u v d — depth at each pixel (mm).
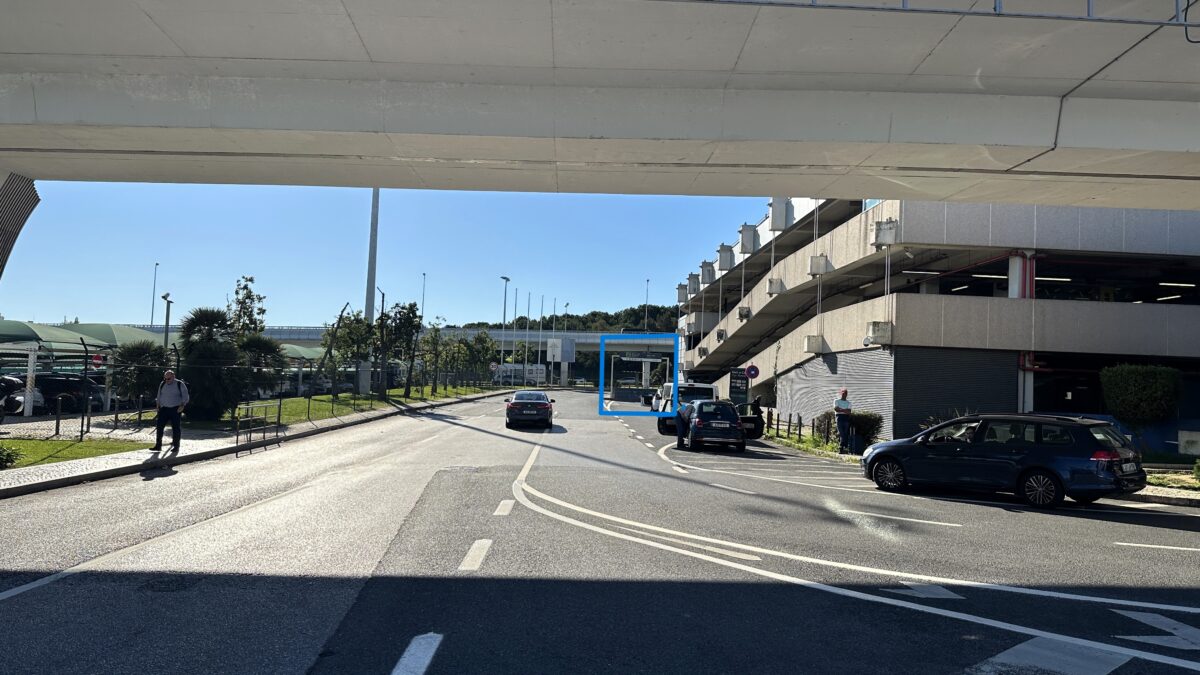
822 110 10789
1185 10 8297
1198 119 10984
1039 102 10898
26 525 9188
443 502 11102
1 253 13180
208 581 6734
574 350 96062
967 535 9562
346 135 10750
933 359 24203
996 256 26109
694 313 55844
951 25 9023
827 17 8859
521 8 8711
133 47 9758
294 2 8648
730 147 11039
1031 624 5906
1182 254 23641
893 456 13820
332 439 23031
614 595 6484
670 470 16125
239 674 4629
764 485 14047
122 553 7758
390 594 6387
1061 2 8539
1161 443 22438
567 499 11586
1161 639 5602
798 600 6445
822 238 31391
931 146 10922
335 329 38656
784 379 36531
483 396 63656
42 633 5336
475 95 10664
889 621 5902
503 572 7176
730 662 4969
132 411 27781
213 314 26297
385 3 8641
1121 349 23422
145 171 12711
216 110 10547
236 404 25062
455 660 4918
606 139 10758
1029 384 23859
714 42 9469
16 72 10508
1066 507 12375
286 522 9492
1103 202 13883
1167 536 9852
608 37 9359
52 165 12430
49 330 33594
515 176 12742
